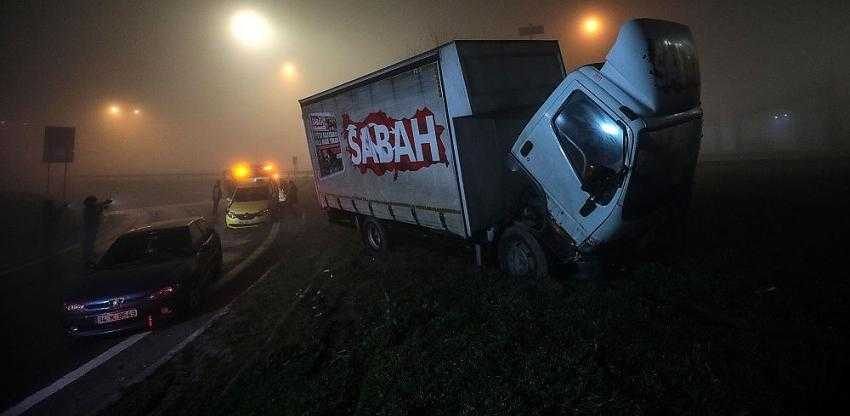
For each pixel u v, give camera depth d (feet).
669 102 13.47
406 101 19.69
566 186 15.66
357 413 10.63
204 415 12.05
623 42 13.28
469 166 17.61
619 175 13.56
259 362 14.42
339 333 15.79
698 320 12.41
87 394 14.83
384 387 11.46
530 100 19.62
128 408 13.19
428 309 15.89
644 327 12.30
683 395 9.26
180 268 21.30
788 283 13.93
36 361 17.89
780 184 34.35
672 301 13.82
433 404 10.34
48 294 28.30
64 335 20.53
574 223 15.72
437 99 17.69
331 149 28.50
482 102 16.90
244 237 42.34
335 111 26.73
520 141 17.16
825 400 8.51
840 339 10.35
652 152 13.44
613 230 14.60
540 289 15.66
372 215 25.59
